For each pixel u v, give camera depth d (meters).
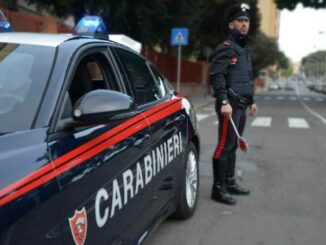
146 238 3.41
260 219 4.95
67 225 2.20
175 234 4.45
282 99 33.78
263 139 10.72
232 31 5.15
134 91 3.50
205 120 15.05
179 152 4.26
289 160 8.16
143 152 3.26
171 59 28.08
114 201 2.74
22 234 1.89
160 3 17.20
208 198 5.66
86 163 2.45
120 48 3.62
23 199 1.94
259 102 28.14
